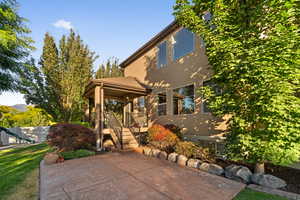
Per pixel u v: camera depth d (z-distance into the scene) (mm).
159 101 11078
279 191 3553
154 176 4500
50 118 17797
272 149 3832
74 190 3672
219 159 5914
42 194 3496
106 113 10516
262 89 3775
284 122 3619
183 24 5621
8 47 11328
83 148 7965
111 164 5680
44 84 17750
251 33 4348
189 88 8867
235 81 4434
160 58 11266
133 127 10344
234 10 4625
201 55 8195
